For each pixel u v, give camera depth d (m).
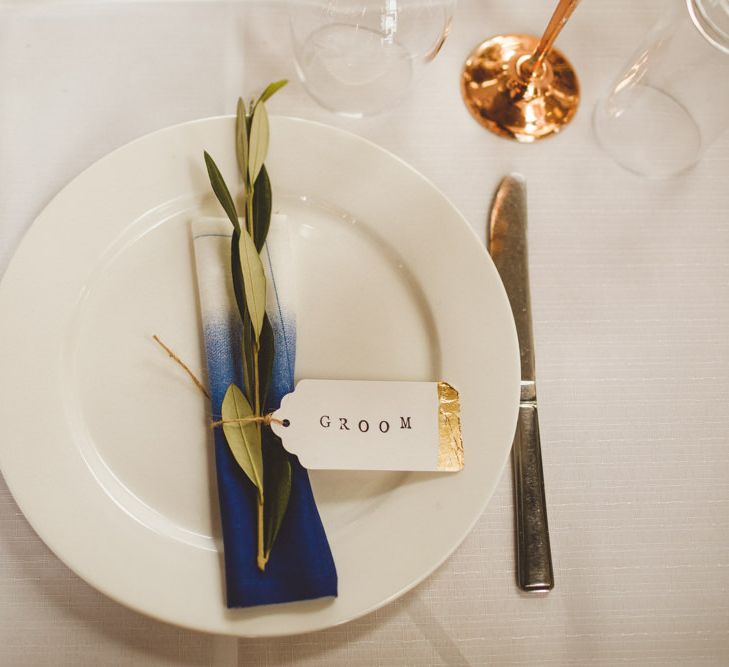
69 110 0.58
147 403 0.51
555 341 0.56
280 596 0.47
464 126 0.59
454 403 0.50
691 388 0.55
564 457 0.54
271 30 0.60
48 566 0.50
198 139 0.54
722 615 0.52
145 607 0.47
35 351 0.51
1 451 0.49
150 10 0.60
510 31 0.61
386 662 0.50
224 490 0.49
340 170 0.55
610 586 0.52
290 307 0.52
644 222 0.58
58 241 0.52
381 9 0.55
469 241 0.54
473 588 0.51
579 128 0.59
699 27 0.53
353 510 0.50
